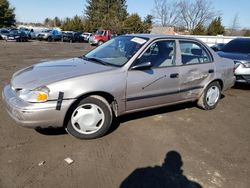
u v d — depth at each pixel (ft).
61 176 9.48
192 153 11.55
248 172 10.33
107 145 11.86
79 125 11.97
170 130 13.80
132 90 12.81
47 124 11.06
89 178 9.46
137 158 10.91
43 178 9.32
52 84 10.88
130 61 12.81
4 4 159.12
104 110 12.24
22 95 10.96
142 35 14.79
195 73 15.48
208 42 71.36
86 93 11.48
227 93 22.90
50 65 13.39
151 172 9.99
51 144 11.68
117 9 201.98
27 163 10.17
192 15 174.40
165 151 11.59
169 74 14.11
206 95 16.84
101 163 10.42
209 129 14.28
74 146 11.62
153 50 13.78
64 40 118.42
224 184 9.50
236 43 27.86
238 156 11.52
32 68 13.17
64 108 11.09
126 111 13.14
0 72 28.02
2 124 13.47
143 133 13.24
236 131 14.23
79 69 12.31
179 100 15.26
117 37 15.98
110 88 12.03
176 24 180.24
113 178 9.53
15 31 98.84
